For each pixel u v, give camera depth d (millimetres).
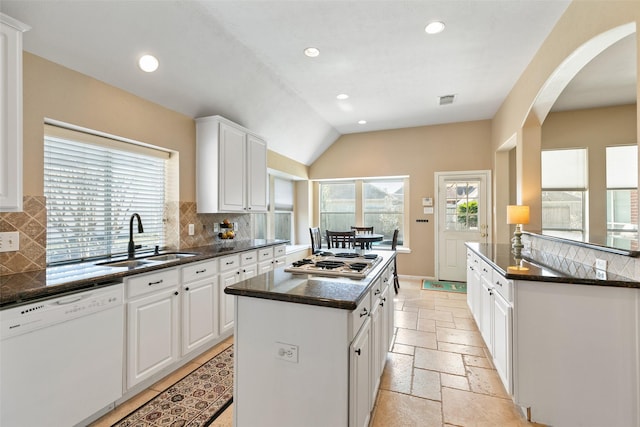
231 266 2908
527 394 1787
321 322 1350
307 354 1376
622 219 4223
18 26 1494
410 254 5383
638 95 1554
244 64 2920
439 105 4281
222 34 2496
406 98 4020
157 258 2596
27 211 1850
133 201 2695
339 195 6105
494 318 2244
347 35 2572
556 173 4508
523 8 2246
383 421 1786
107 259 2361
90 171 2346
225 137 3199
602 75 3260
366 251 2842
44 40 1855
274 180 5422
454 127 5105
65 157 2174
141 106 2578
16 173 1495
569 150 4461
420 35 2578
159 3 2031
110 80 2293
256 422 1484
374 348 1798
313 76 3354
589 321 1681
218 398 1966
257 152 3771
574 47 2150
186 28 2287
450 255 5168
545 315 1755
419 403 1953
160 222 2979
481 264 2736
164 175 3002
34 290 1455
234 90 3146
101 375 1747
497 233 4688
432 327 3205
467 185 5059
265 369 1463
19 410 1400
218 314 2732
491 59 3000
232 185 3301
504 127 4094
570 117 4398
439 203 5207
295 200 6156
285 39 2623
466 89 3736
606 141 4270
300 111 4273
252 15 2291
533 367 1778
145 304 2029
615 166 4254
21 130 1515
